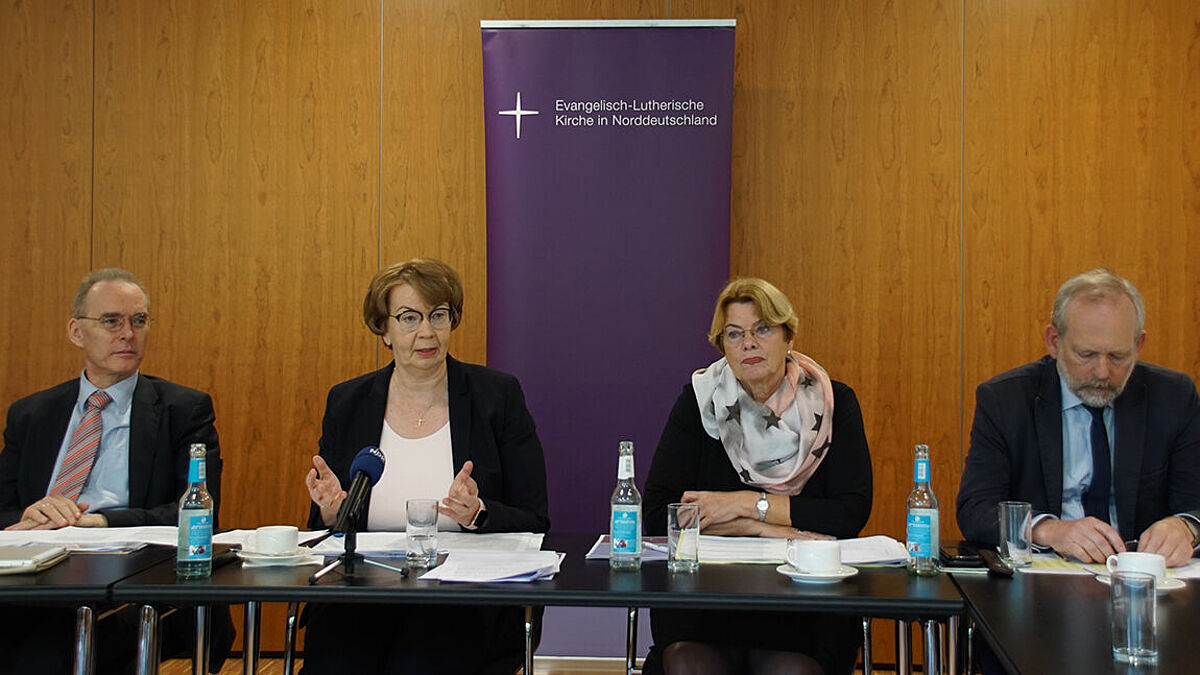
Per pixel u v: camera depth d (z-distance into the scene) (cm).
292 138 434
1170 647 149
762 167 426
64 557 206
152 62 434
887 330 422
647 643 389
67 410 285
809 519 244
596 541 237
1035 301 417
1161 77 411
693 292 401
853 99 423
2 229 434
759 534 244
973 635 219
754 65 427
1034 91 417
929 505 197
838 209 424
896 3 423
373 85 434
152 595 181
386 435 265
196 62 434
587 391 403
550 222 404
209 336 434
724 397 269
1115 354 235
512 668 235
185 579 187
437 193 432
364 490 198
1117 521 246
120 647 232
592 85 402
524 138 404
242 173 434
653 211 402
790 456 263
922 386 421
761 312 256
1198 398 252
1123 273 412
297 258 434
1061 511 249
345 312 434
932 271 421
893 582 189
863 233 423
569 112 403
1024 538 207
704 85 400
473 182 431
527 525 251
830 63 424
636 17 427
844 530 245
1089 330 236
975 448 257
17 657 222
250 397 434
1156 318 411
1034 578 197
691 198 401
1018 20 418
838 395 271
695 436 273
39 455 282
